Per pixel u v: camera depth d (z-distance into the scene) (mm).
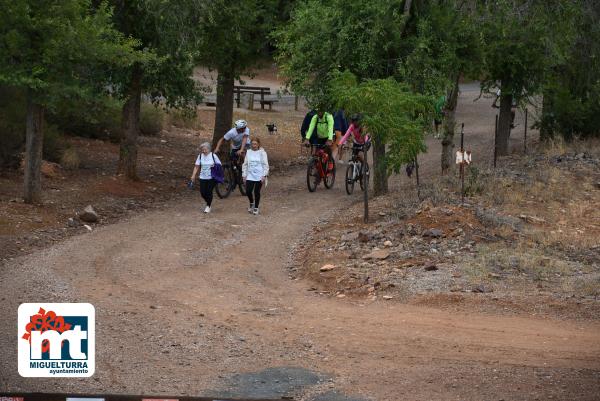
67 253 15500
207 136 34406
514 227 16812
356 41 20734
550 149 27188
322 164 23234
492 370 9406
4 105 23375
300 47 21609
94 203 20344
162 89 24047
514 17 22719
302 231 18109
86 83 20547
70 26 18016
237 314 11914
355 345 10438
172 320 11445
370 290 13211
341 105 18516
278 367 9555
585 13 25688
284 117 41438
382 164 18516
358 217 18500
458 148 32094
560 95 29812
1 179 21406
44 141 24109
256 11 25312
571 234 16875
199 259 15508
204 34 24219
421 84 21000
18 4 17516
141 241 16766
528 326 11258
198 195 22703
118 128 29625
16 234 16734
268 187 24203
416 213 17281
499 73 27672
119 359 9703
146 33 22391
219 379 9086
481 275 13594
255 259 15789
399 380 9094
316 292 13500
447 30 21547
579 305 12062
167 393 8555
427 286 13172
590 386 8789
